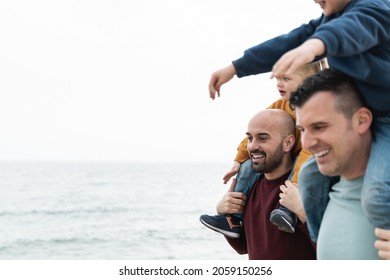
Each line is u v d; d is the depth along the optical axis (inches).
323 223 121.5
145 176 4023.1
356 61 111.3
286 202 142.2
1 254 1390.3
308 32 140.9
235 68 139.6
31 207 2057.1
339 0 124.0
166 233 1540.4
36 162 5595.5
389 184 108.0
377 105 113.2
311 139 111.3
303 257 149.6
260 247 155.1
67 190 2704.2
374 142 113.0
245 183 164.7
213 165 5462.6
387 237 109.3
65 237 1519.4
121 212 1987.0
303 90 111.7
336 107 109.8
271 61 139.8
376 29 111.3
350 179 116.3
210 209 2134.6
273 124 152.0
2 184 3223.4
